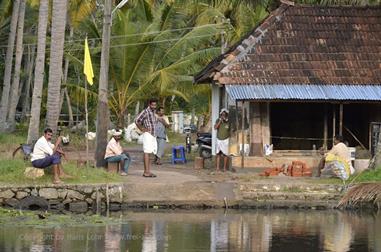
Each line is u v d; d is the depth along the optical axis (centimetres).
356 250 1997
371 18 3475
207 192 2681
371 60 3312
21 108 6950
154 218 2453
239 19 4753
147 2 4916
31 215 2419
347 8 3494
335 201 2706
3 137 4216
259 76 3178
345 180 2817
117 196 2603
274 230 2270
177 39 4566
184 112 7669
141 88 4600
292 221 2444
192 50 4791
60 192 2562
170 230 2239
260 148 3238
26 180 2598
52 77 2903
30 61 5906
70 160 3089
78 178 2666
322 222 2439
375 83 3228
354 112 3522
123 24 4494
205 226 2320
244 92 3092
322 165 2952
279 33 3341
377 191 1912
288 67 3228
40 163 2595
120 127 4709
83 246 1983
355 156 3203
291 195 2703
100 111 3041
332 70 3247
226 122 3127
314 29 3388
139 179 2797
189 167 3328
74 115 6319
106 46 3080
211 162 3362
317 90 3155
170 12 4684
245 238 2144
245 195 2694
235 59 3219
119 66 4556
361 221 2462
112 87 4775
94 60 4466
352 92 3167
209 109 5456
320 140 3478
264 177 2938
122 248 1970
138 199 2619
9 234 2125
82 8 4725
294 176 2981
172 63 4616
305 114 3509
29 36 5769
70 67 6372
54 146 2612
